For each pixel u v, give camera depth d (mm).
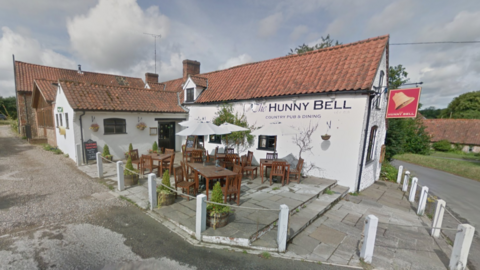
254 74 11867
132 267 3750
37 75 18375
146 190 7285
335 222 5828
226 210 4793
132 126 12023
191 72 17562
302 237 4969
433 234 5465
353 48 9086
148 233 4809
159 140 13641
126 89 12969
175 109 13672
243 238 4359
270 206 5934
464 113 46000
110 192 7094
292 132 7746
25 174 8625
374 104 8398
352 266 4039
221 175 5895
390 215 6645
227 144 11516
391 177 11656
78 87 10953
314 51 10430
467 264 4488
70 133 10844
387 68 9484
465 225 3904
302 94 8641
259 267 3875
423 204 6945
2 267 3584
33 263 3725
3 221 5035
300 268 3908
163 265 3820
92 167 9914
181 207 5902
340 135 8078
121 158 11648
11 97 45031
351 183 8055
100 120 10812
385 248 4793
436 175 14906
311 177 8789
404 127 14148
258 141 10406
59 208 5828
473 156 28109
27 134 16703
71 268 3664
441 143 32969
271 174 7707
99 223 5168
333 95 8039
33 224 4988
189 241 4535
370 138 9125
